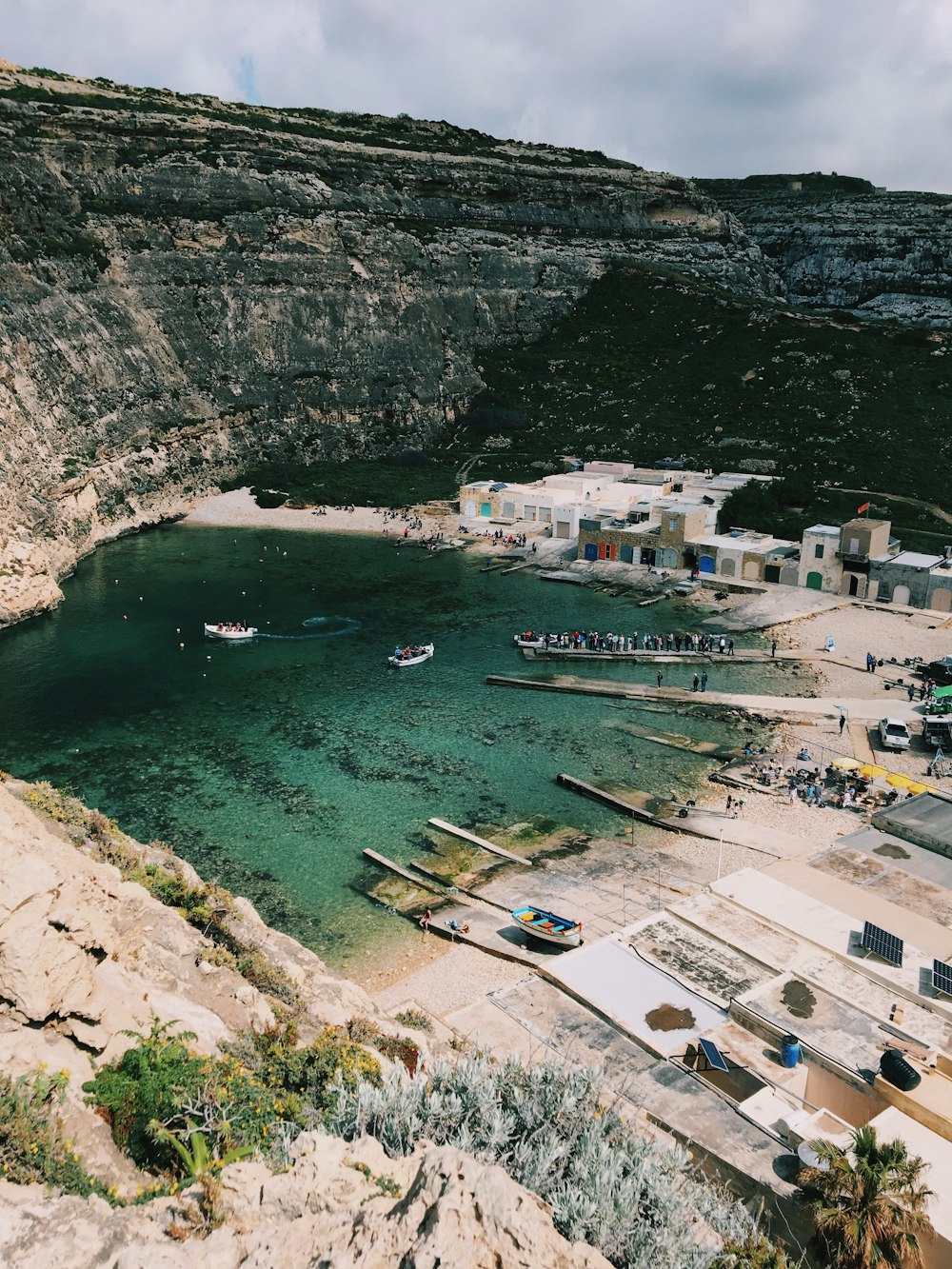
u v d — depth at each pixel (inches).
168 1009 1043.9
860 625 3767.2
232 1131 844.6
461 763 2682.1
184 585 4495.6
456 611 4097.0
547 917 1865.2
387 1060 1163.9
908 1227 982.4
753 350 7460.6
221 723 2965.1
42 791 1788.9
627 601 4188.0
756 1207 1123.3
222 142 7386.8
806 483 5625.0
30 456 4795.8
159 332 6235.2
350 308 7071.9
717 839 2228.1
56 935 868.6
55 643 3710.6
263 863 2181.3
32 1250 625.3
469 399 7470.5
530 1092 991.6
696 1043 1473.9
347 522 5590.6
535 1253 617.6
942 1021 1475.1
